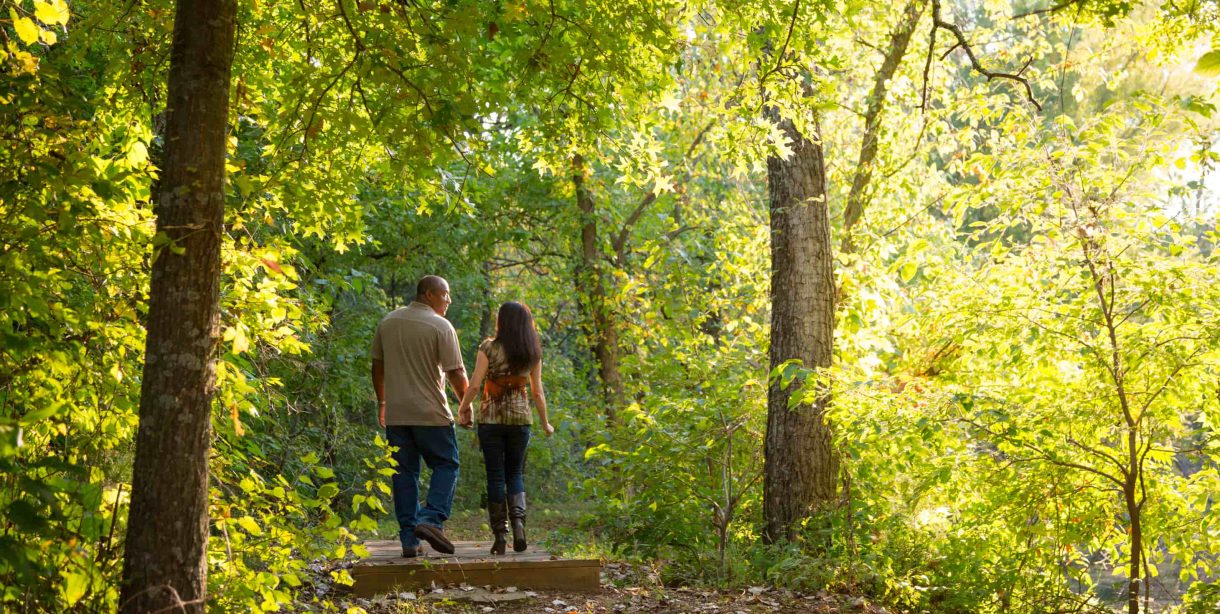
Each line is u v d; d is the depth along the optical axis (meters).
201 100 3.21
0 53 3.50
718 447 8.53
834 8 5.35
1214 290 6.59
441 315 6.09
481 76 5.14
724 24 5.56
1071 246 6.89
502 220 15.22
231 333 3.50
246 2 4.60
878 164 9.96
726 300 11.77
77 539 3.16
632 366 10.94
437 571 5.70
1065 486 7.25
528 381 6.39
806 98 5.78
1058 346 6.94
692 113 11.22
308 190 4.94
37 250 3.29
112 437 3.78
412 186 5.86
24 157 3.24
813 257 8.09
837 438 7.79
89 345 3.70
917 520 8.13
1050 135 6.98
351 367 12.80
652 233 16.62
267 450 9.06
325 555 4.29
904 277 7.98
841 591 6.86
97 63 5.71
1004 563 7.25
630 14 4.79
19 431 2.26
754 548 7.59
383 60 4.26
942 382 8.19
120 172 3.61
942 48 10.04
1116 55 9.45
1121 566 7.75
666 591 6.49
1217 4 5.89
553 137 5.41
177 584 3.07
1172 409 6.81
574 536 8.90
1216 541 7.17
